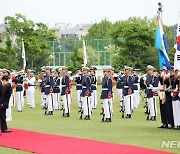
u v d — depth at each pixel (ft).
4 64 200.54
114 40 219.61
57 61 250.37
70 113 95.30
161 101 69.77
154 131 66.39
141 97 130.00
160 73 70.38
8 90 66.54
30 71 111.24
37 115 91.66
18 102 101.45
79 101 105.40
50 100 93.40
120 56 211.00
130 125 73.77
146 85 82.33
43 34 232.32
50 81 93.81
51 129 69.36
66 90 88.63
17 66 209.15
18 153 51.39
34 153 51.24
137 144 55.57
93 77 105.29
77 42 258.16
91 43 261.03
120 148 52.80
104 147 53.67
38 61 234.99
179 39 66.08
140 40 203.82
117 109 102.17
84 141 57.98
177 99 68.23
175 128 69.15
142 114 91.66
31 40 219.41
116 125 73.82
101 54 257.75
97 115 90.94
